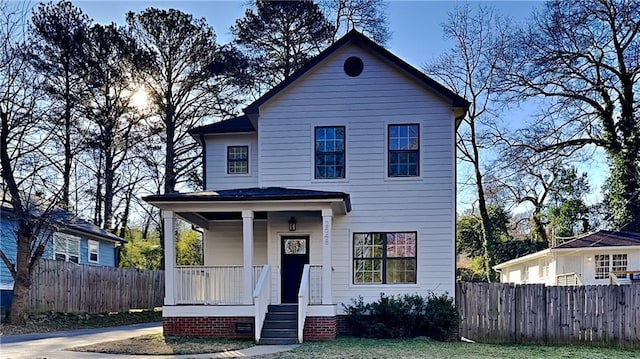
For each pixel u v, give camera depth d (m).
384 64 15.91
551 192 32.53
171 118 29.88
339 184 15.71
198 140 18.98
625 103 24.25
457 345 13.56
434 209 15.41
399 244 15.48
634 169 24.28
